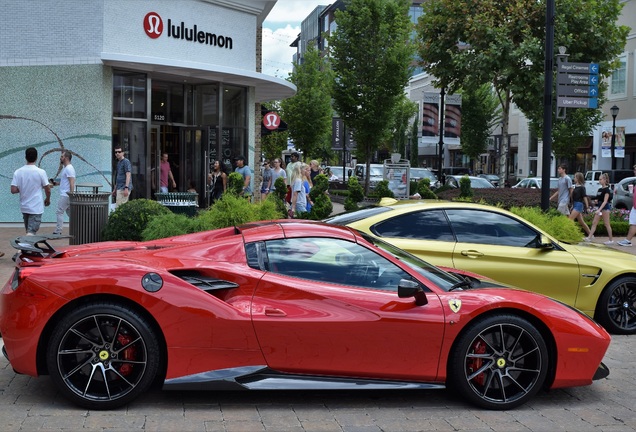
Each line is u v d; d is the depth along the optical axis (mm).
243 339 4934
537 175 50031
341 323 5004
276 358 4988
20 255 5230
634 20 39844
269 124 25000
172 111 19516
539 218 10898
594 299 7953
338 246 5336
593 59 24484
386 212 7844
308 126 42281
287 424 4785
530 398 5297
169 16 17938
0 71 16344
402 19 31766
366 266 5297
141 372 4875
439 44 26000
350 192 15664
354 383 5086
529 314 5320
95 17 16406
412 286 4969
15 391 5336
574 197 17641
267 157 50281
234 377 4930
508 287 5684
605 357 7066
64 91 16484
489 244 7777
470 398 5211
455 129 34406
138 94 17438
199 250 5219
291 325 4961
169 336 4863
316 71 42625
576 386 5445
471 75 24234
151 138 18891
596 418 5137
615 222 19094
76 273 4863
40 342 4879
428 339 5098
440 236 7730
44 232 15109
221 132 19781
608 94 42250
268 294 5055
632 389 5934
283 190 16469
